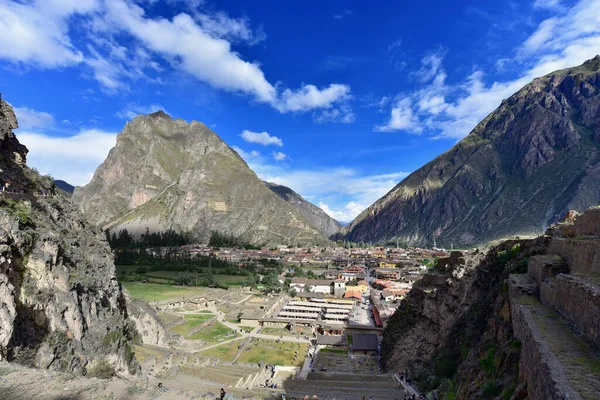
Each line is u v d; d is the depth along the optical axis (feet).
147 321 231.30
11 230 106.32
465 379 108.58
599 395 39.70
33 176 165.99
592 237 90.12
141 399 84.33
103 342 136.15
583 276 71.61
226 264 634.84
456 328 167.63
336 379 196.13
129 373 142.61
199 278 491.72
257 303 403.34
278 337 302.66
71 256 147.64
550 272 91.09
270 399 132.26
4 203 121.70
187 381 165.37
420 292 221.05
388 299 426.92
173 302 374.02
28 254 113.80
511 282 103.65
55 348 109.91
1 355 90.48
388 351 227.40
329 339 288.92
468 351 142.41
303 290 495.41
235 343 278.46
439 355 166.20
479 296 163.53
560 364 48.85
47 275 119.03
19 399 72.74
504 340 91.40
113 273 182.39
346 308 395.96
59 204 170.60
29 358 98.84
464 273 183.93
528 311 76.23
